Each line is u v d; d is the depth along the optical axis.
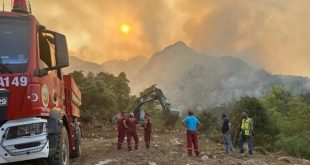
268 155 18.36
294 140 34.31
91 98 52.03
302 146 33.22
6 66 6.93
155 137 27.61
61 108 9.55
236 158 16.28
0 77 6.79
